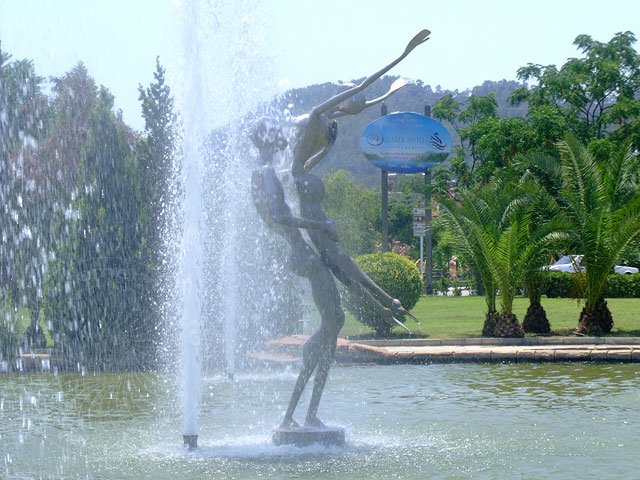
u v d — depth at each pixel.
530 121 44.81
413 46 10.55
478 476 8.96
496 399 14.22
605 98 47.56
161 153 20.22
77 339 18.95
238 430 11.43
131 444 10.59
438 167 49.50
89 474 9.12
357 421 12.18
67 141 23.23
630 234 23.25
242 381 16.41
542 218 24.27
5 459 9.85
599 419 12.31
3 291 20.09
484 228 22.78
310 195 10.60
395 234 75.75
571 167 23.97
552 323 27.20
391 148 40.25
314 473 9.05
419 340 22.06
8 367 18.20
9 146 23.09
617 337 22.86
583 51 48.38
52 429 11.62
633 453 10.09
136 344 18.97
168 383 16.22
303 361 10.53
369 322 23.08
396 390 15.25
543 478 8.88
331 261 10.61
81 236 19.19
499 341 22.20
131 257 19.33
